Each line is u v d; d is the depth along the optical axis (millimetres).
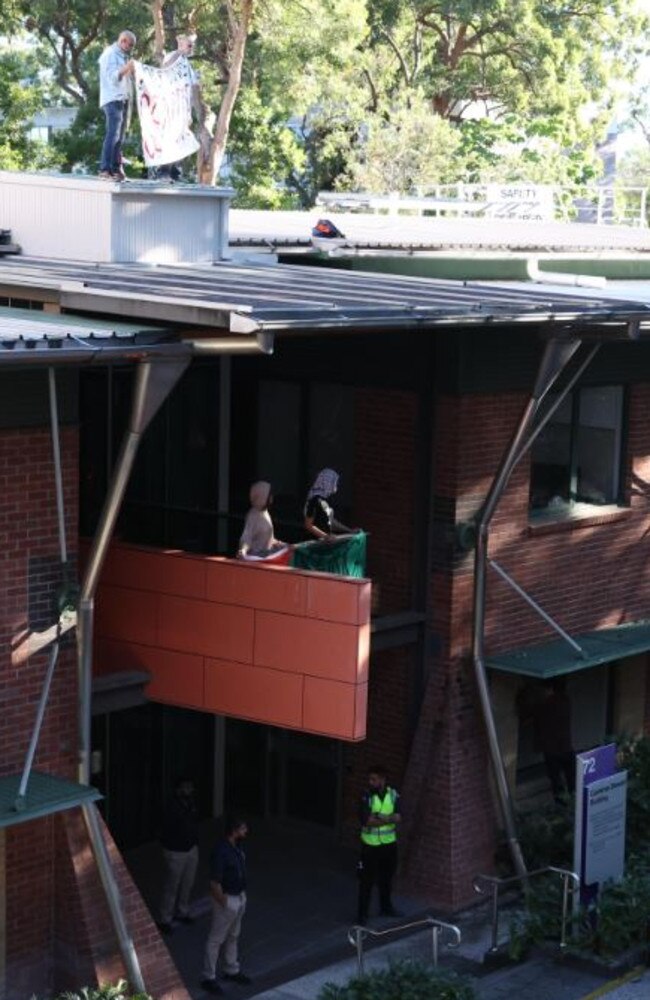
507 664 26047
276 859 27016
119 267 26203
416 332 25672
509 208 46156
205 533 26922
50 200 27609
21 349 17672
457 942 21719
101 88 27812
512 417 26219
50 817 20922
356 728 21453
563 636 26406
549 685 27938
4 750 20281
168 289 21484
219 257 28938
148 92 28312
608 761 23859
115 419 26000
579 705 29188
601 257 33750
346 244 30469
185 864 24016
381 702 26625
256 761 28578
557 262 32750
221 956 23312
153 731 27469
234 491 28594
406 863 25859
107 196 26891
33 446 20156
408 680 26266
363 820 24375
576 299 24781
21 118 64750
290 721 21891
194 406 27734
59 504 19547
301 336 27188
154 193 27516
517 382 26188
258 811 28672
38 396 20094
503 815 25875
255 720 22156
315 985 22625
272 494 28219
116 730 26812
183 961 23141
